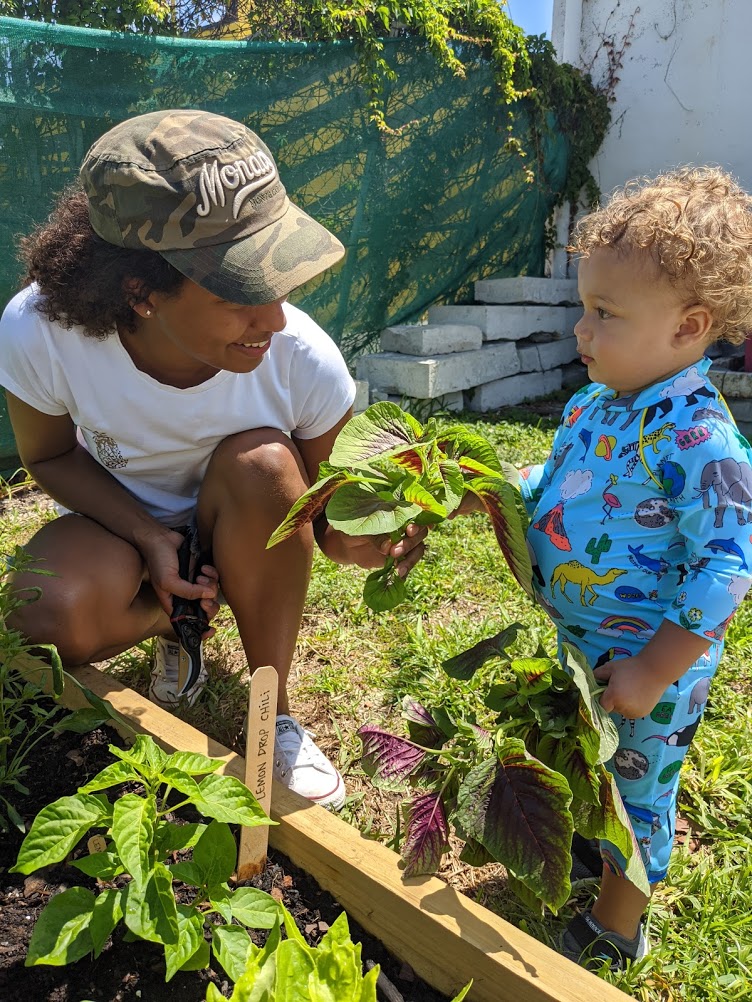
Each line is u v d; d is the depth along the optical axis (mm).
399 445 1436
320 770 1697
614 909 1425
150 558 1757
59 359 1680
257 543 1711
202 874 1137
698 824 1788
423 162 4578
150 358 1666
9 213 3111
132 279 1446
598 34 5910
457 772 1294
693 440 1295
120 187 1354
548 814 1134
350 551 1751
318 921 1270
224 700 2078
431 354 4660
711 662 1398
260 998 895
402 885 1213
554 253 5922
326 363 1826
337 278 4359
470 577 2748
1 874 1314
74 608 1647
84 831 1099
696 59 5555
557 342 5691
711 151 5625
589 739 1188
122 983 1162
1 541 2785
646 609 1374
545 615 2471
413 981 1208
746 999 1373
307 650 2309
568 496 1449
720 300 1286
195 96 3457
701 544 1280
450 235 4977
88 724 1432
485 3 4637
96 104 3186
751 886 1599
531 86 5086
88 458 1929
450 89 4598
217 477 1749
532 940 1130
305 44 3754
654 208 1307
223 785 1129
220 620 2416
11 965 1163
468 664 1370
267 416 1812
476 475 1455
